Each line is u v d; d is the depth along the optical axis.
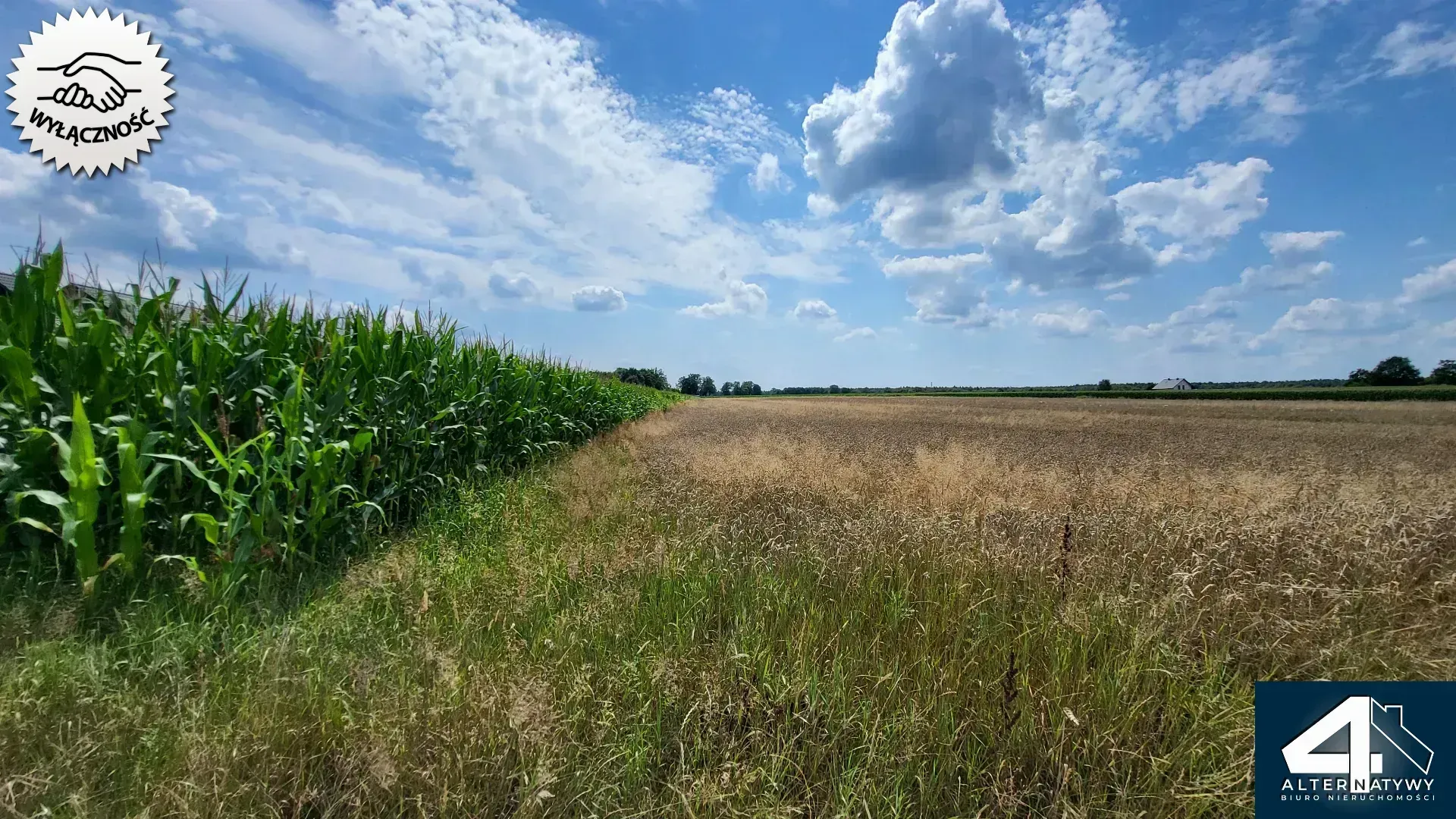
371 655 2.49
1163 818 1.99
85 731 1.98
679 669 2.55
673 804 1.89
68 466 2.80
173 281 4.21
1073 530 4.98
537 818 1.77
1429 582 3.85
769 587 3.65
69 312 3.46
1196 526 4.79
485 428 7.09
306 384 4.65
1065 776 2.06
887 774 2.07
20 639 2.38
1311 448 15.18
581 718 2.25
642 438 13.64
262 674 2.32
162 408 3.59
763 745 2.13
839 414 34.78
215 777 1.76
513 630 2.87
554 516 5.10
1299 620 3.15
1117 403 51.78
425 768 1.87
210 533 3.18
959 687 2.62
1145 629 2.98
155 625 2.62
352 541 4.29
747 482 7.54
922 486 7.08
